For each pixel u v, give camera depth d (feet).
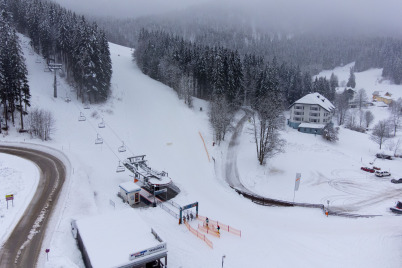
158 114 280.31
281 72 410.93
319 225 133.90
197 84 343.26
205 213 138.92
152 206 140.67
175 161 205.46
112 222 105.09
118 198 145.38
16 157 176.76
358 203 172.04
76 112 257.75
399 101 516.73
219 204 150.51
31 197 132.36
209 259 103.96
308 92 414.21
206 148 231.09
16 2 378.12
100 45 284.00
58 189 141.38
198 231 121.80
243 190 180.96
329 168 225.97
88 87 272.31
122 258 87.10
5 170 155.43
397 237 121.80
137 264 87.97
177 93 327.67
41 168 165.78
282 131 294.46
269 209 152.56
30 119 221.46
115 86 324.80
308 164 229.25
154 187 143.95
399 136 350.84
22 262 91.45
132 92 321.11
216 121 244.63
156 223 124.36
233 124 293.84
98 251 89.35
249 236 120.98
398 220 138.92
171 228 122.31
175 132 251.60
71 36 299.79
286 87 404.36
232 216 138.41
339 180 206.08
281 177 205.46
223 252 108.58
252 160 224.33
